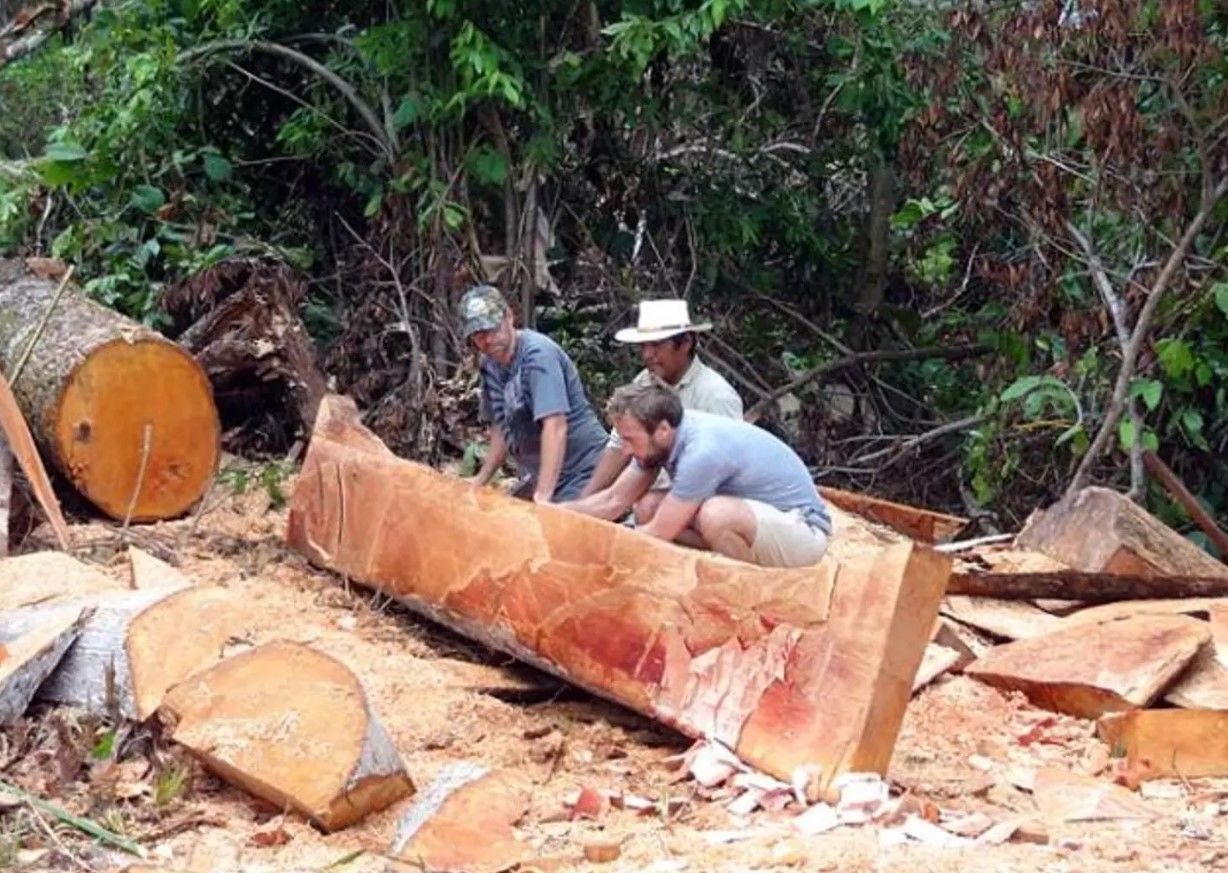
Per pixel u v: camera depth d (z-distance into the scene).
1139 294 9.02
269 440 9.23
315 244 10.91
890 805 4.54
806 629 4.90
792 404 11.94
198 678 4.77
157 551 7.23
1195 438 8.98
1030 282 9.46
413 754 5.07
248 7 10.36
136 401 7.78
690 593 5.22
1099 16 8.60
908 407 12.03
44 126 13.83
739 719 4.96
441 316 9.84
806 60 11.19
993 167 9.30
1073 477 9.24
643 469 6.02
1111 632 6.02
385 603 6.76
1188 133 8.89
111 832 4.42
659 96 10.67
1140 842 4.51
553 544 5.70
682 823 4.59
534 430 6.91
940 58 9.88
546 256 10.48
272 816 4.59
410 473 6.59
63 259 9.91
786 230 11.45
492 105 9.70
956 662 6.15
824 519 5.95
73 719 4.98
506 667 6.02
